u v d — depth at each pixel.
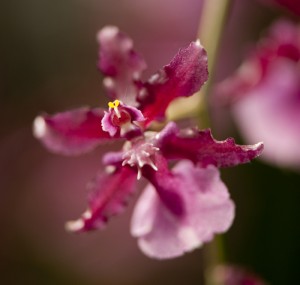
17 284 0.29
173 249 0.15
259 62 0.22
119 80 0.16
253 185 0.27
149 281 0.29
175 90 0.15
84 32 0.33
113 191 0.16
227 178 0.27
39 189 0.30
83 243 0.29
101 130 0.16
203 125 0.18
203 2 0.31
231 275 0.19
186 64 0.15
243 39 0.29
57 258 0.29
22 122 0.32
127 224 0.29
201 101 0.18
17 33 0.32
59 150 0.16
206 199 0.15
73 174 0.30
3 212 0.30
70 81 0.32
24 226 0.30
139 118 0.15
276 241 0.27
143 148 0.15
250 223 0.27
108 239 0.29
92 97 0.32
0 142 0.31
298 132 0.22
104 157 0.16
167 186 0.15
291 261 0.27
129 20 0.31
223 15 0.19
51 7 0.33
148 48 0.31
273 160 0.23
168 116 0.18
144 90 0.15
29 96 0.32
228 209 0.15
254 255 0.27
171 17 0.31
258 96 0.22
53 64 0.33
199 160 0.15
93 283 0.29
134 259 0.29
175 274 0.29
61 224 0.29
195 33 0.31
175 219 0.15
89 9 0.33
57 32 0.33
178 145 0.15
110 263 0.29
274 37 0.23
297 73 0.22
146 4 0.31
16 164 0.30
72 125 0.16
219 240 0.19
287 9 0.21
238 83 0.22
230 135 0.27
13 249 0.29
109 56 0.16
